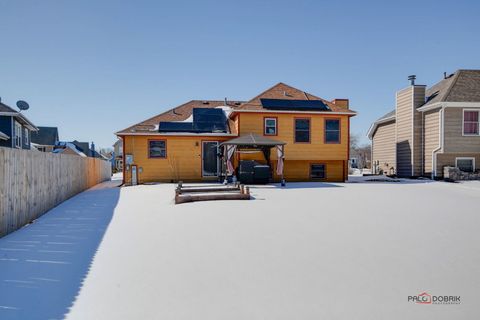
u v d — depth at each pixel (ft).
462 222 21.07
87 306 9.77
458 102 55.62
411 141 62.49
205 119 59.52
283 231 18.58
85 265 13.23
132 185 52.75
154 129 56.90
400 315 9.16
